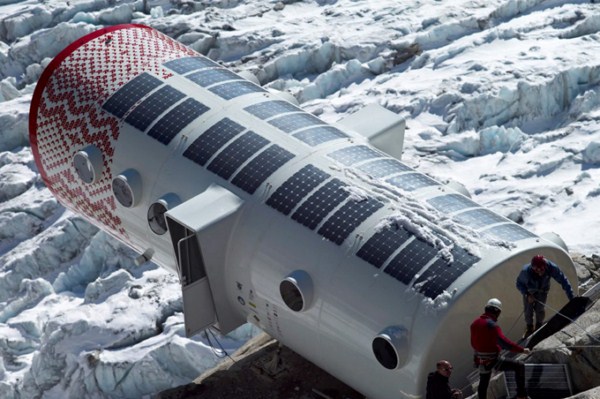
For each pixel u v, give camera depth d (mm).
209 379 21531
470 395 17750
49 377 25578
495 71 32125
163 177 21500
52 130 23828
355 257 18578
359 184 19781
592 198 26031
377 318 18031
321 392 20688
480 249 18078
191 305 20547
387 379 18281
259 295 20062
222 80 23203
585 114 30031
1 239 32125
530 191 26844
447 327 17438
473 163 29266
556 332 16719
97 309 26516
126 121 22422
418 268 17938
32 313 28641
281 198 19844
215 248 20062
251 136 21203
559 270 17109
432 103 31719
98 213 23797
